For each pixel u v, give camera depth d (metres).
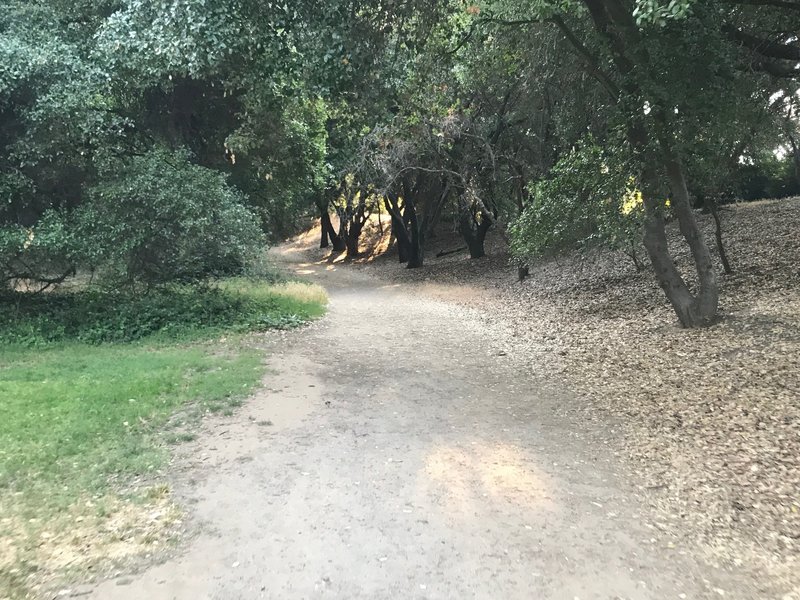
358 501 4.70
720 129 8.21
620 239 10.33
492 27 11.63
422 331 13.42
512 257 21.98
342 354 10.56
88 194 12.16
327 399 7.62
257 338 11.87
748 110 8.62
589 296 16.16
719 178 12.36
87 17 13.03
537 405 7.42
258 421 6.62
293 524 4.29
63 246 11.44
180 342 11.34
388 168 23.00
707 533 4.18
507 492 4.89
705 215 21.38
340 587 3.51
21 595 3.29
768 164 25.59
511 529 4.26
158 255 12.78
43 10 12.57
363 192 30.48
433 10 9.25
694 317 10.34
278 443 5.97
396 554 3.90
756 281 12.58
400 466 5.42
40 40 11.77
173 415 6.71
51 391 7.33
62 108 11.09
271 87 9.91
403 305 18.91
